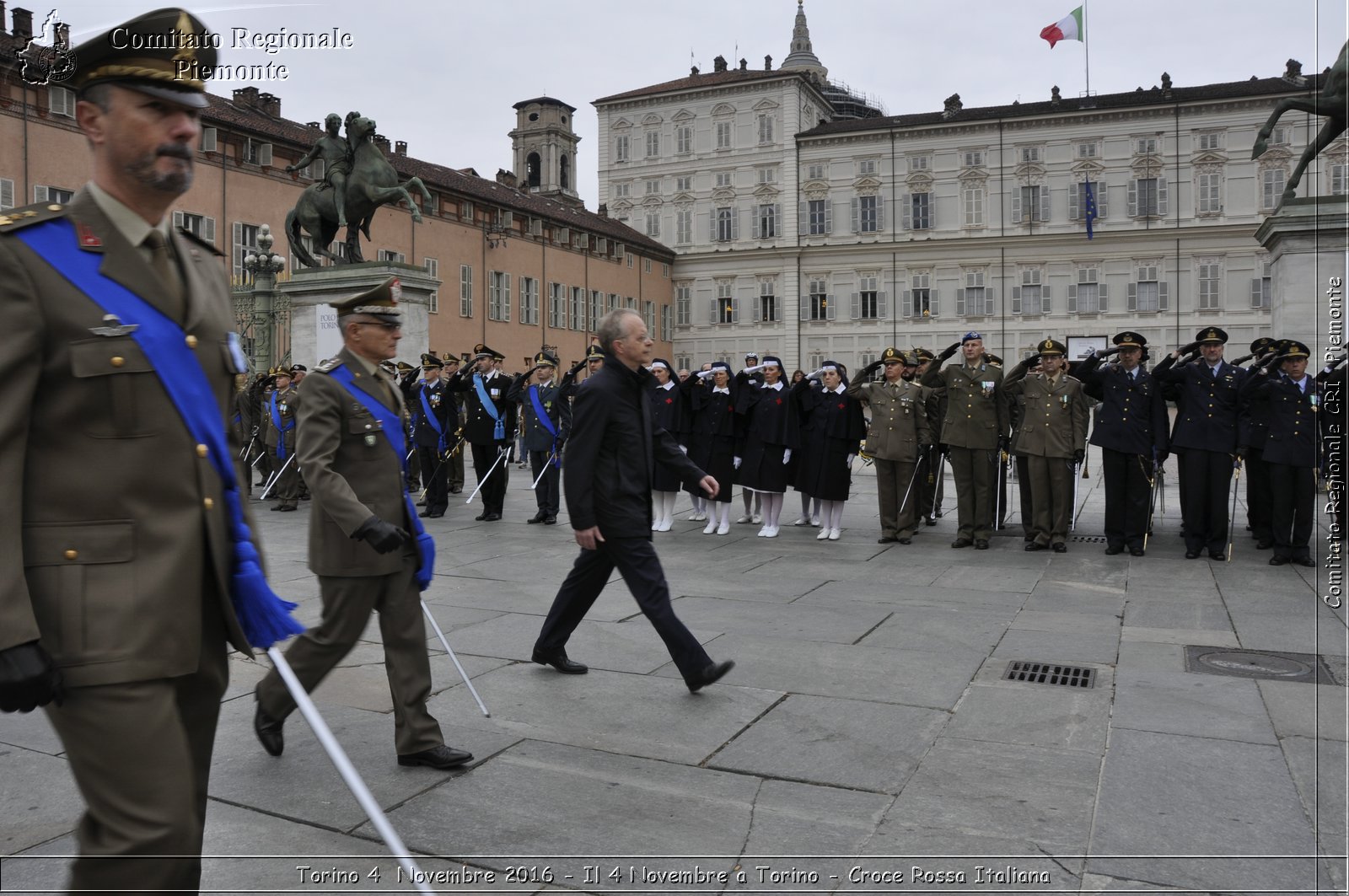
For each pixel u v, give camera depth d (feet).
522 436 81.61
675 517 48.83
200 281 8.64
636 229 208.85
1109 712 16.94
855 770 14.38
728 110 199.62
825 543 38.99
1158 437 34.60
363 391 14.74
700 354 204.54
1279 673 19.40
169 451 8.04
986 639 22.21
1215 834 12.24
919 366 46.19
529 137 227.40
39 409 7.64
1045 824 12.52
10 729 15.93
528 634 22.66
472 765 14.52
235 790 13.55
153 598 7.80
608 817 12.76
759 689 18.38
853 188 191.21
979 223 183.52
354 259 58.39
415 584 14.75
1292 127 165.99
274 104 125.59
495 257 151.74
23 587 7.13
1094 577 30.53
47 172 90.89
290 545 36.68
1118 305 176.76
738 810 12.99
